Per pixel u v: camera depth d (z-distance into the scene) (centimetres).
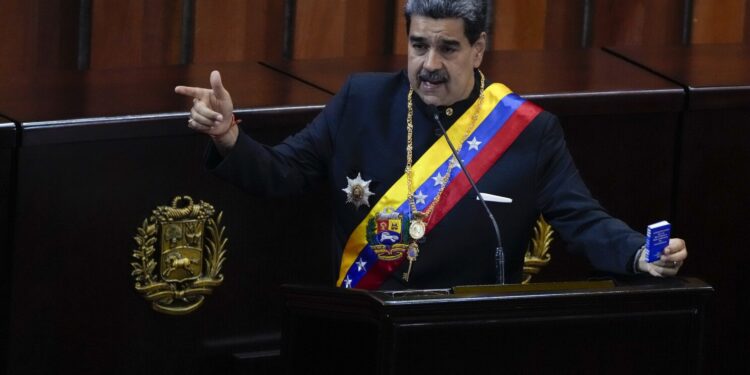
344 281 986
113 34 1387
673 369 899
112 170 1108
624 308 879
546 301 859
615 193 1299
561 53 1451
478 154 988
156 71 1297
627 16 1583
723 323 1365
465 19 940
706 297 893
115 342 1135
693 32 1595
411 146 988
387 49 1503
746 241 1355
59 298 1104
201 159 1142
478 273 978
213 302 1174
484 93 1008
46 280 1096
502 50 1514
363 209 986
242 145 951
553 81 1307
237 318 1187
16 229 1077
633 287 887
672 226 1328
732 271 1357
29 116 1085
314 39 1473
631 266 940
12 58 1350
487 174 984
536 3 1548
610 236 955
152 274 1141
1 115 1088
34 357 1103
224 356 1188
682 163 1315
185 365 1172
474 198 977
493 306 850
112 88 1212
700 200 1330
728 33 1596
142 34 1398
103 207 1109
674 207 1325
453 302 841
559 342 873
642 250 936
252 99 1188
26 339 1097
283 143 1000
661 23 1595
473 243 973
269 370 1197
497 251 962
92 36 1375
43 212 1085
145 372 1154
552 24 1568
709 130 1319
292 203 1187
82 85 1220
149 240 1131
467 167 984
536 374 876
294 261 1198
